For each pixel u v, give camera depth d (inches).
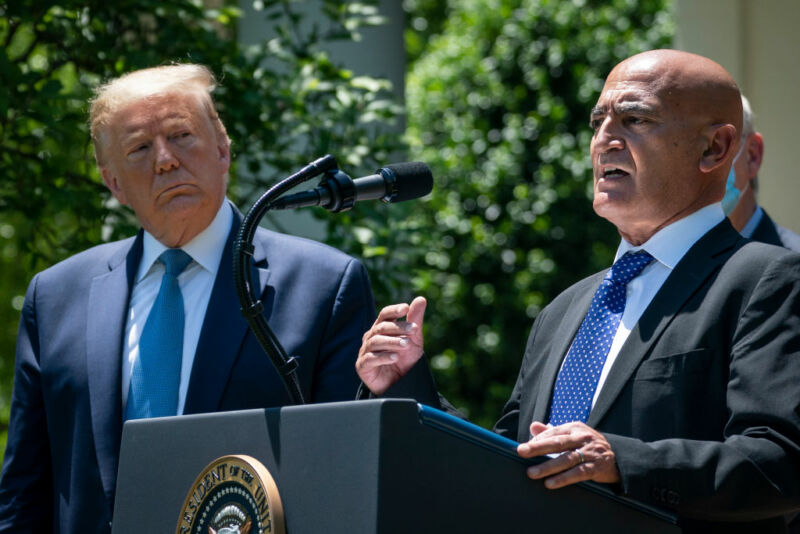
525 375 178.4
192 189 188.9
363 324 189.6
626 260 165.6
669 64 164.6
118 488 137.6
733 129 163.5
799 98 410.3
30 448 194.9
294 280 190.1
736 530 143.4
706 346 147.0
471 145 794.8
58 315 197.5
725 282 150.7
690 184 162.1
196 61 328.2
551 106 790.5
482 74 808.3
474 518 112.8
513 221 776.3
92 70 335.9
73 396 187.9
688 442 132.1
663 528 127.3
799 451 133.8
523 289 764.0
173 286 189.9
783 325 142.4
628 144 162.6
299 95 337.7
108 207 320.5
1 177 316.8
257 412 121.6
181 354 186.1
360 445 109.0
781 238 259.8
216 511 121.1
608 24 802.2
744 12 420.8
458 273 772.6
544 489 119.3
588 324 164.7
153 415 181.3
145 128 189.5
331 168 142.1
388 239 323.9
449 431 112.1
